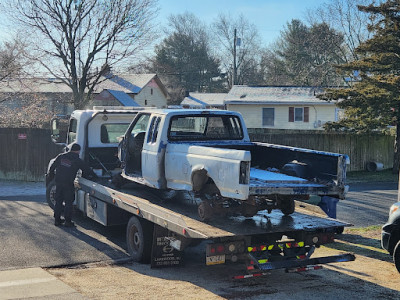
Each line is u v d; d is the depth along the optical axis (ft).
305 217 24.98
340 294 21.50
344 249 30.53
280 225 22.82
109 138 38.24
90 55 79.20
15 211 40.93
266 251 21.84
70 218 35.24
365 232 35.76
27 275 23.73
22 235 32.32
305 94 111.34
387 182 70.03
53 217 38.60
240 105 112.16
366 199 53.06
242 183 20.11
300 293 21.58
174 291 21.57
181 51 251.80
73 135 38.73
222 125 28.73
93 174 35.35
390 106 71.36
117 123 38.32
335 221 24.06
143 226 26.14
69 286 22.03
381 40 70.90
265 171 25.29
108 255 28.12
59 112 111.65
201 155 22.71
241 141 28.99
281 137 76.23
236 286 22.58
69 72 79.36
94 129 37.65
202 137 27.71
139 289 21.77
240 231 21.34
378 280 23.91
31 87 79.92
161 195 28.35
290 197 23.03
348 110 76.79
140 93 142.41
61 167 34.68
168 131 26.35
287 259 22.35
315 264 22.07
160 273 24.68
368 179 73.05
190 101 178.09
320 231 22.89
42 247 29.43
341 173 22.16
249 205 22.68
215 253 20.57
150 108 39.37
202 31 257.34
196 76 252.21
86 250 29.04
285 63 209.36
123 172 30.22
